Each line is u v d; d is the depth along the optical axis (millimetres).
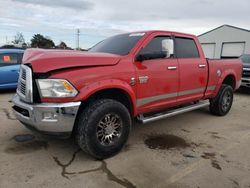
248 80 9594
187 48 4926
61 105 3090
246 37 24578
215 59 5648
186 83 4770
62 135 3252
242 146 4199
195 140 4441
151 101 4156
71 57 3219
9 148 3859
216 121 5680
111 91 3656
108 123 3508
